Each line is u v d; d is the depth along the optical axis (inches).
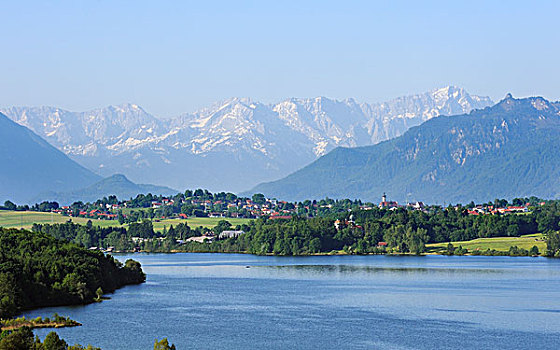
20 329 6998.0
